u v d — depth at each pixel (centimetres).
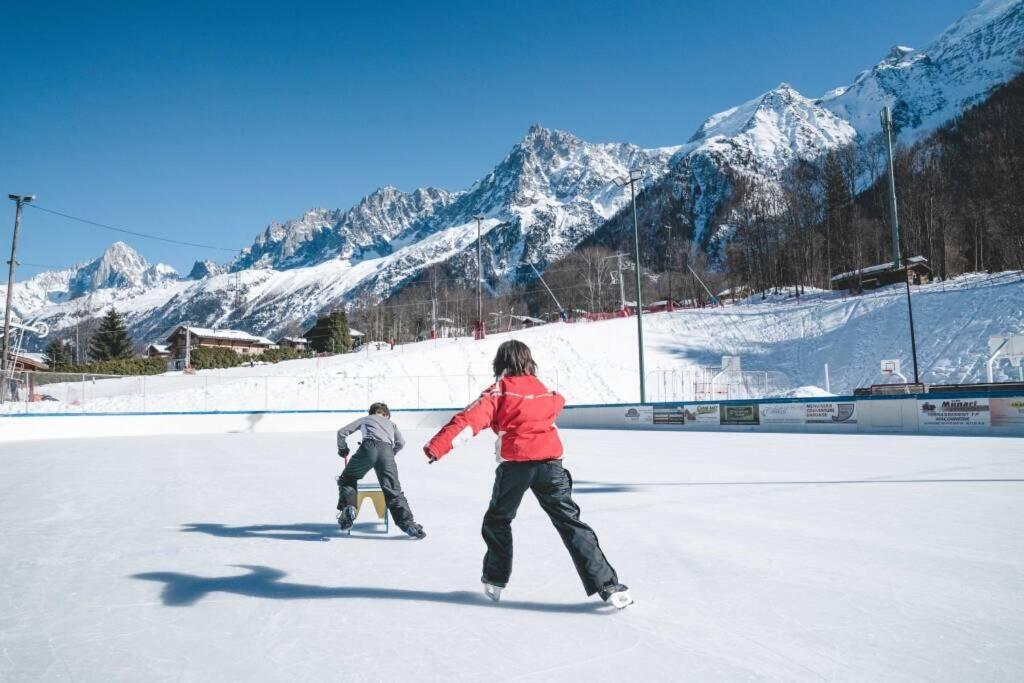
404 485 1040
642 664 307
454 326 10612
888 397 2031
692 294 10450
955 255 6988
